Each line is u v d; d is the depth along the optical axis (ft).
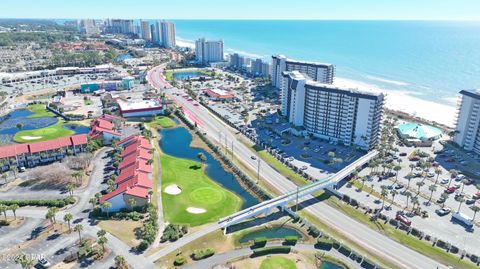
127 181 560.20
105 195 533.55
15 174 612.29
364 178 630.74
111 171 640.58
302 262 421.18
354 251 431.84
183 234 466.70
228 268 407.23
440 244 453.17
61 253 421.59
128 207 517.55
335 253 437.58
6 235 453.58
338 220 507.30
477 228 490.08
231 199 565.53
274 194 579.07
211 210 529.45
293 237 457.27
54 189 572.10
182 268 405.18
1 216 495.00
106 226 476.54
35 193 559.38
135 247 435.53
